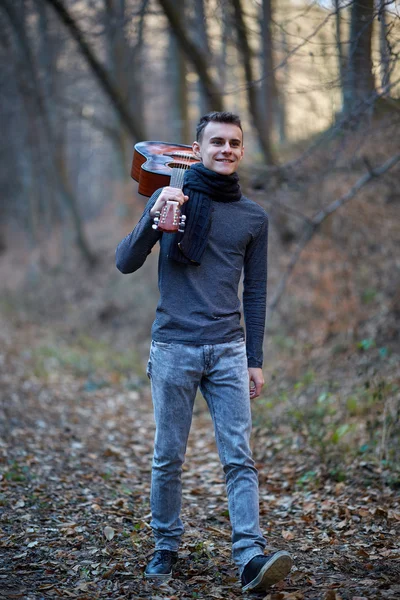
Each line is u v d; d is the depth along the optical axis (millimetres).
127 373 9812
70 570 3006
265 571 2623
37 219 23688
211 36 8406
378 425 4734
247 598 2691
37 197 24250
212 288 2842
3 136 20969
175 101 13312
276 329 9148
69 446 5770
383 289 8039
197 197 2838
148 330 12570
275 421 5742
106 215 21609
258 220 2938
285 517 3881
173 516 2967
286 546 3340
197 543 3318
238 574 2951
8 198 26859
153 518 2979
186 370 2816
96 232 19625
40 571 2990
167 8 8547
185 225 2805
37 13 12883
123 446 6020
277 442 5391
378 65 4684
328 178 8555
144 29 10117
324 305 8523
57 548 3275
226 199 2881
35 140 17859
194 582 2877
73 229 19047
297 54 5234
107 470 5070
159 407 2875
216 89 9445
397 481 4156
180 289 2844
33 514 3799
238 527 2789
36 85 14242
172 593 2758
